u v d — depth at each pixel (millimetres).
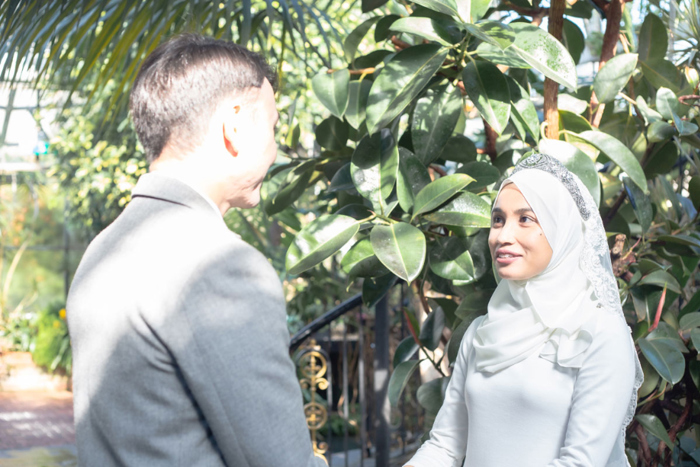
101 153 6832
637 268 2059
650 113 2094
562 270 1408
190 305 905
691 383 1977
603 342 1372
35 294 12305
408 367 2061
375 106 1726
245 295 927
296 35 5297
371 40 5520
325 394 7094
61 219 12539
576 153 1763
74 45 2516
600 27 3584
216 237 969
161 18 2502
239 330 905
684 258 2156
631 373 1375
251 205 1143
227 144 1044
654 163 2172
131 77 2607
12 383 9648
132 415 915
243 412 889
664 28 2113
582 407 1346
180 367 894
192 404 921
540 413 1387
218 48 1058
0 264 12211
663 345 1807
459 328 1891
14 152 10883
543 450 1383
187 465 908
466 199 1772
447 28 1951
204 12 2682
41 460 4895
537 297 1410
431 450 1603
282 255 5512
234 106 1043
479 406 1461
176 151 1036
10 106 2941
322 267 5320
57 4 2301
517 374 1414
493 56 1791
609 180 2225
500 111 1720
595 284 1409
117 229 1014
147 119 1034
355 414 6316
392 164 1869
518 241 1406
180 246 953
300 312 6074
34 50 2533
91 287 977
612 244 2006
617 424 1338
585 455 1302
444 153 2160
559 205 1403
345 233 1742
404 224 1708
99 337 943
